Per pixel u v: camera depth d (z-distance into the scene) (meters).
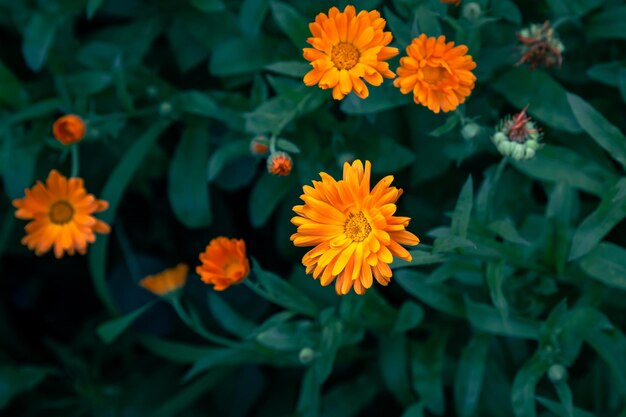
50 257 0.91
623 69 0.71
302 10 0.75
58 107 0.79
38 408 0.89
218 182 0.81
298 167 0.76
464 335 0.80
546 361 0.70
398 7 0.72
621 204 0.67
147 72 0.80
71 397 0.89
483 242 0.68
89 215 0.74
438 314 0.80
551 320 0.70
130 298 0.87
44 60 0.79
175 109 0.79
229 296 0.85
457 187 0.79
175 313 0.87
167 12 0.81
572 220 0.74
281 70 0.71
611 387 0.75
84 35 0.83
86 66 0.82
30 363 0.92
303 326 0.73
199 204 0.79
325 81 0.63
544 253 0.72
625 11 0.74
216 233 0.86
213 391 0.86
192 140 0.79
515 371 0.77
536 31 0.69
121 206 0.88
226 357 0.75
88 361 0.90
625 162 0.68
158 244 0.87
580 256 0.71
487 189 0.68
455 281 0.78
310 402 0.75
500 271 0.69
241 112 0.78
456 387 0.73
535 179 0.77
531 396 0.70
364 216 0.60
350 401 0.80
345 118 0.78
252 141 0.72
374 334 0.81
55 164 0.83
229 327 0.76
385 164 0.75
